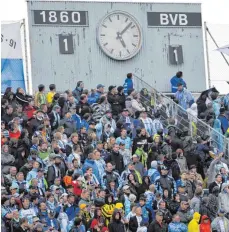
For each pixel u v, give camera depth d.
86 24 71.00
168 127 64.88
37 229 55.12
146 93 67.81
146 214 58.19
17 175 58.16
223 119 66.75
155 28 71.94
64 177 59.41
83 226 56.59
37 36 70.31
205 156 63.44
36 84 70.06
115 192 59.69
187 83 72.25
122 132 62.84
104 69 70.94
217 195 60.12
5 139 60.62
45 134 62.06
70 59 70.56
